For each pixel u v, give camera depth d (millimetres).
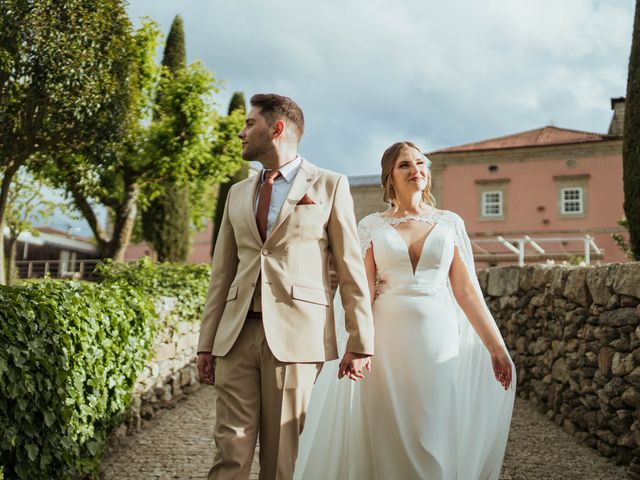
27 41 8609
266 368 2330
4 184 9570
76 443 3543
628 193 6746
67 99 8977
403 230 3078
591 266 4590
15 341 2877
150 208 18109
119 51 9945
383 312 2957
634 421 3820
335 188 2523
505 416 3127
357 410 2996
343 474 2982
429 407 2771
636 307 3834
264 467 2332
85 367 3709
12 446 2809
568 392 4926
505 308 7086
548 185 26609
